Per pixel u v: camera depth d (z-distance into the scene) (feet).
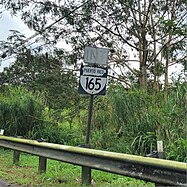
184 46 53.93
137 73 62.90
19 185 22.95
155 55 57.72
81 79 24.95
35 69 68.95
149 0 57.72
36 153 26.89
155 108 35.29
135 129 34.83
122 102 37.32
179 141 27.27
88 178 22.12
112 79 63.57
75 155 22.15
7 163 32.78
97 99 42.93
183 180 15.05
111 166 19.08
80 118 52.29
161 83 55.47
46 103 59.72
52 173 25.38
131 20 60.64
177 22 47.37
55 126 50.03
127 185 22.12
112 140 37.45
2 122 48.11
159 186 16.40
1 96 53.26
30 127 48.70
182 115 30.96
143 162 17.02
